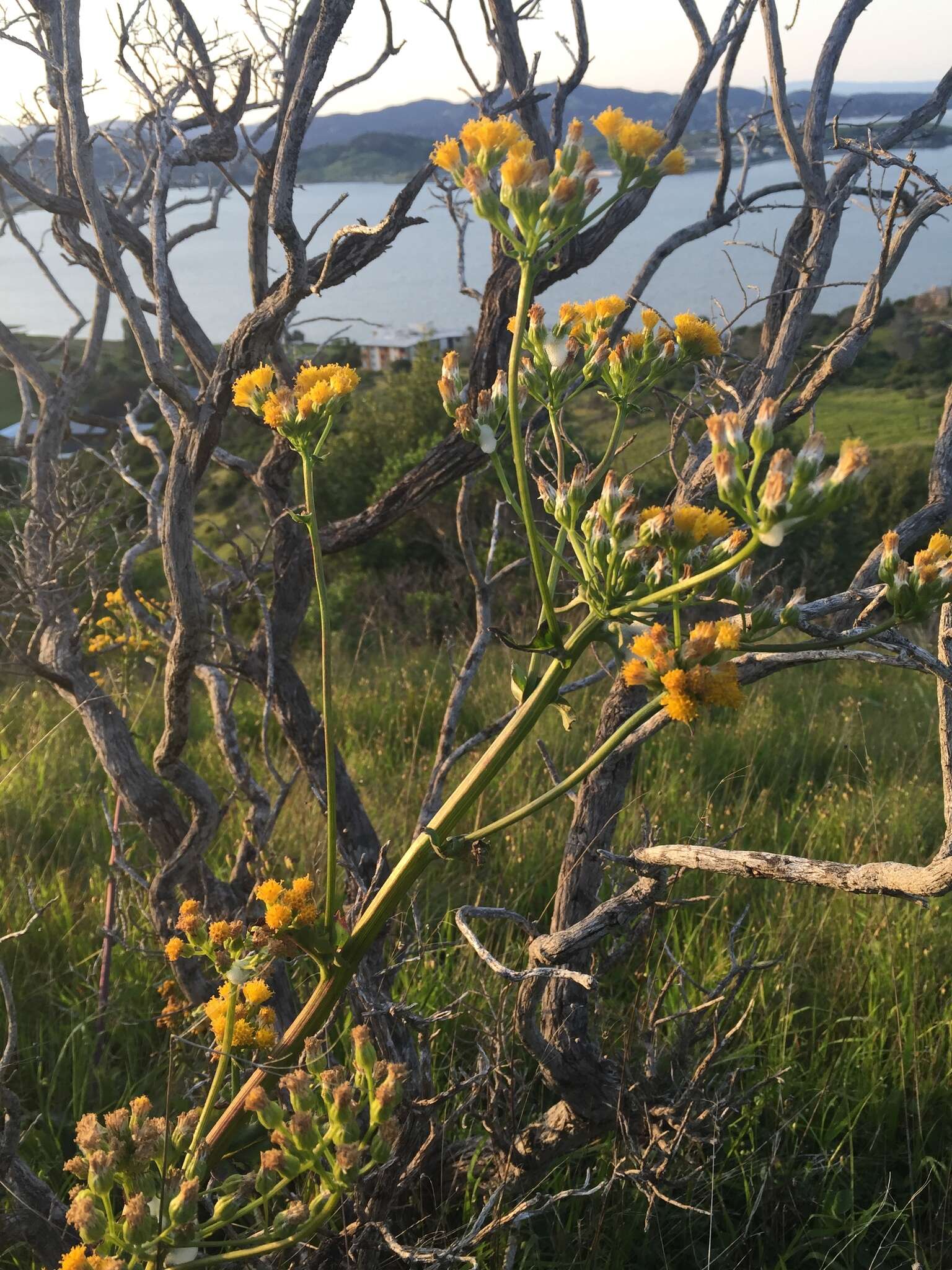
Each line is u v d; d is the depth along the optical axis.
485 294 2.17
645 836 1.84
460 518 2.39
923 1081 2.71
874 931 3.21
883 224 2.03
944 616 1.50
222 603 2.45
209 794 2.40
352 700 6.16
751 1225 2.35
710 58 2.30
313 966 2.61
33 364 2.69
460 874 3.72
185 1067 2.34
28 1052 2.73
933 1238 2.33
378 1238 1.74
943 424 1.78
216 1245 1.11
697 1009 1.96
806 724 5.62
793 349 2.22
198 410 1.96
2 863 3.79
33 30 2.16
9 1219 1.60
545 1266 2.17
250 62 2.18
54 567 2.57
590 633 1.08
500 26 2.06
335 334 2.62
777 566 1.62
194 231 2.35
